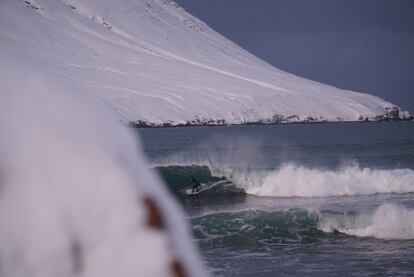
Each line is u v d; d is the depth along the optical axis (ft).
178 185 231.50
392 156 428.56
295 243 127.54
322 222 134.21
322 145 574.56
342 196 208.03
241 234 130.62
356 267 103.09
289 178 216.33
